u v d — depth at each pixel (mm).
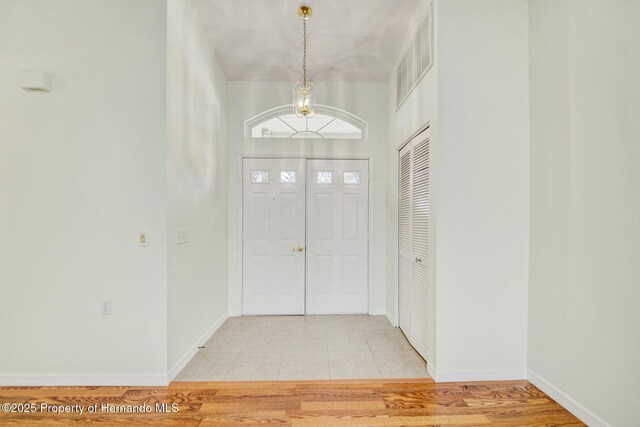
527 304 2434
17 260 2369
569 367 2045
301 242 4121
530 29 2416
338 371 2588
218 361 2764
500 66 2426
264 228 4105
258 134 4230
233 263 4051
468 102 2408
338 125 4281
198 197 2980
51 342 2371
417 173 2957
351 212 4152
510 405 2117
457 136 2406
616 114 1736
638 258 1631
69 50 2369
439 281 2400
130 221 2359
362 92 4133
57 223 2367
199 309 3014
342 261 4152
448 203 2398
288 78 4027
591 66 1891
